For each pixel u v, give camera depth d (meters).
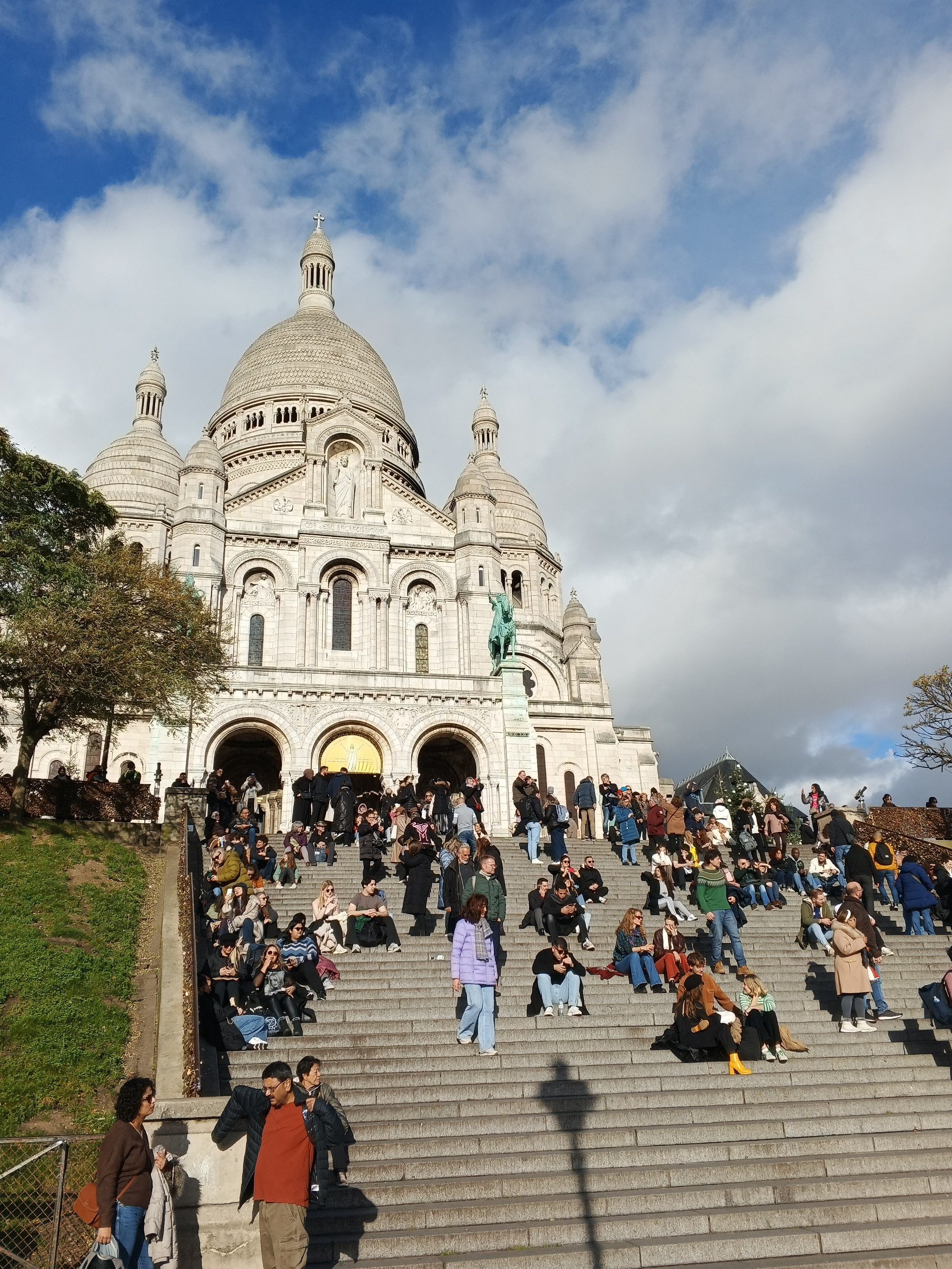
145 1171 10.60
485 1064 16.75
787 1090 16.23
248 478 64.62
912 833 39.41
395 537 54.28
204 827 30.20
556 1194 13.05
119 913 22.59
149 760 40.84
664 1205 12.80
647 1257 11.75
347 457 55.09
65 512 33.00
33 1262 11.50
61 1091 15.23
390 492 55.47
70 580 30.34
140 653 29.45
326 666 49.97
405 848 26.05
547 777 56.50
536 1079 16.36
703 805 80.06
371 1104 15.38
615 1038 18.23
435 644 53.00
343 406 55.16
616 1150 14.07
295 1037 17.47
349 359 78.56
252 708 42.12
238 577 50.25
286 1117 10.78
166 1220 10.65
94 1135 11.59
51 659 28.03
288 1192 10.35
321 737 42.72
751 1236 12.19
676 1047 17.45
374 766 43.59
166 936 20.30
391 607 52.03
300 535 51.41
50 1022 17.00
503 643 46.53
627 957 20.50
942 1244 12.38
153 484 62.72
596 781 56.84
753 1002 17.73
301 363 77.12
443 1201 12.79
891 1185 13.49
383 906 22.16
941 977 22.97
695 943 23.70
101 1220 10.09
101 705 30.30
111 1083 15.91
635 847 34.50
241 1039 17.59
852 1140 14.77
